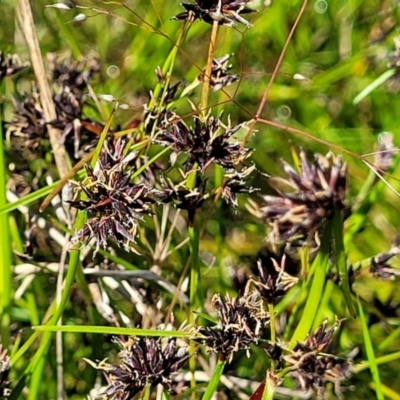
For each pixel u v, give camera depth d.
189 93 0.47
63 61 0.51
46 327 0.40
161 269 0.49
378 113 0.63
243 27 0.65
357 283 0.50
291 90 0.64
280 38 0.67
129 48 0.64
